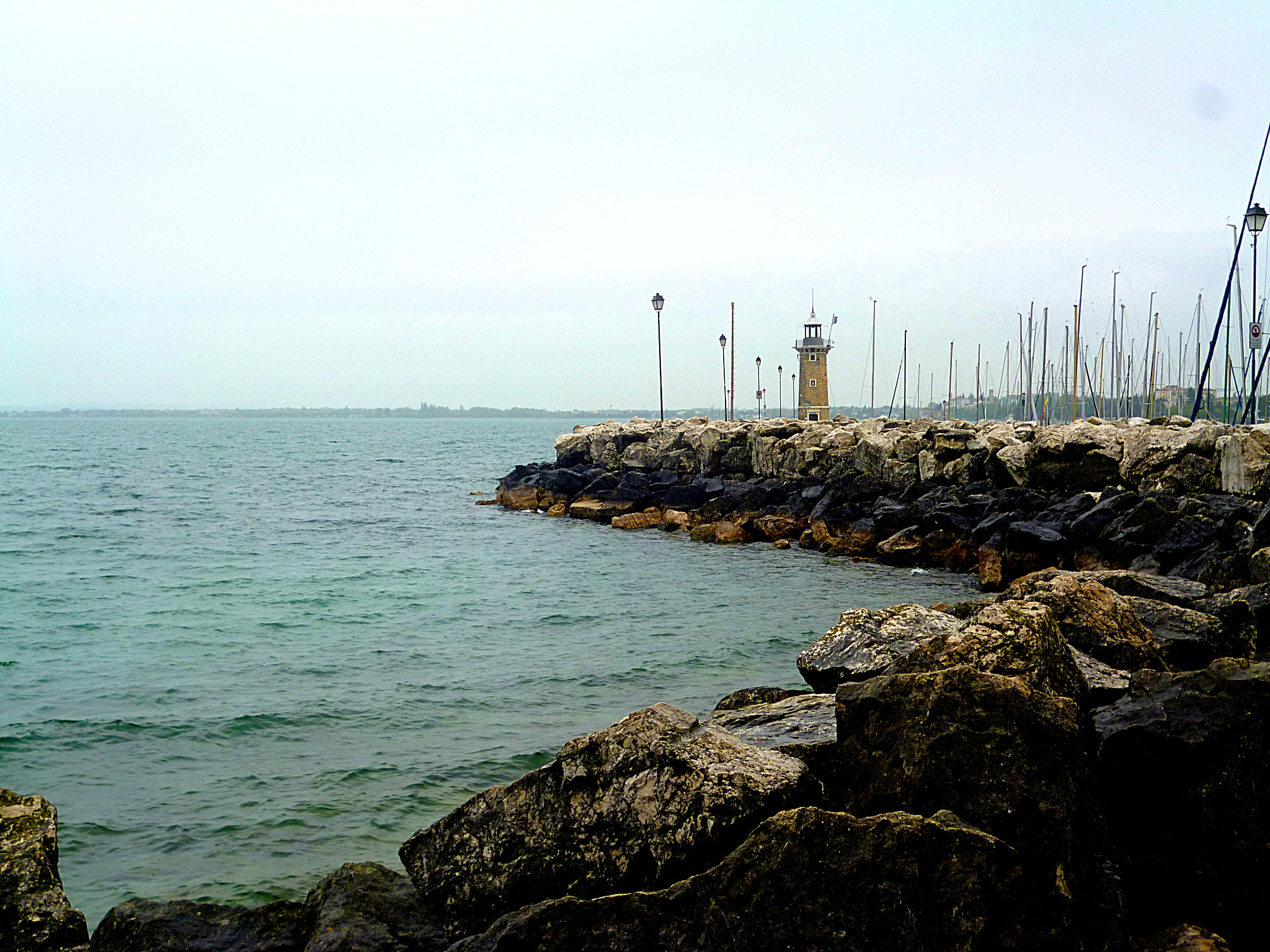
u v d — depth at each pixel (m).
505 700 14.83
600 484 45.44
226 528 40.81
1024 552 24.19
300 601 23.70
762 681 15.96
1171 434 27.78
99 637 19.42
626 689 15.53
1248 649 10.01
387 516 45.91
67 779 11.59
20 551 33.16
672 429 51.84
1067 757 5.27
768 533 34.25
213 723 13.67
